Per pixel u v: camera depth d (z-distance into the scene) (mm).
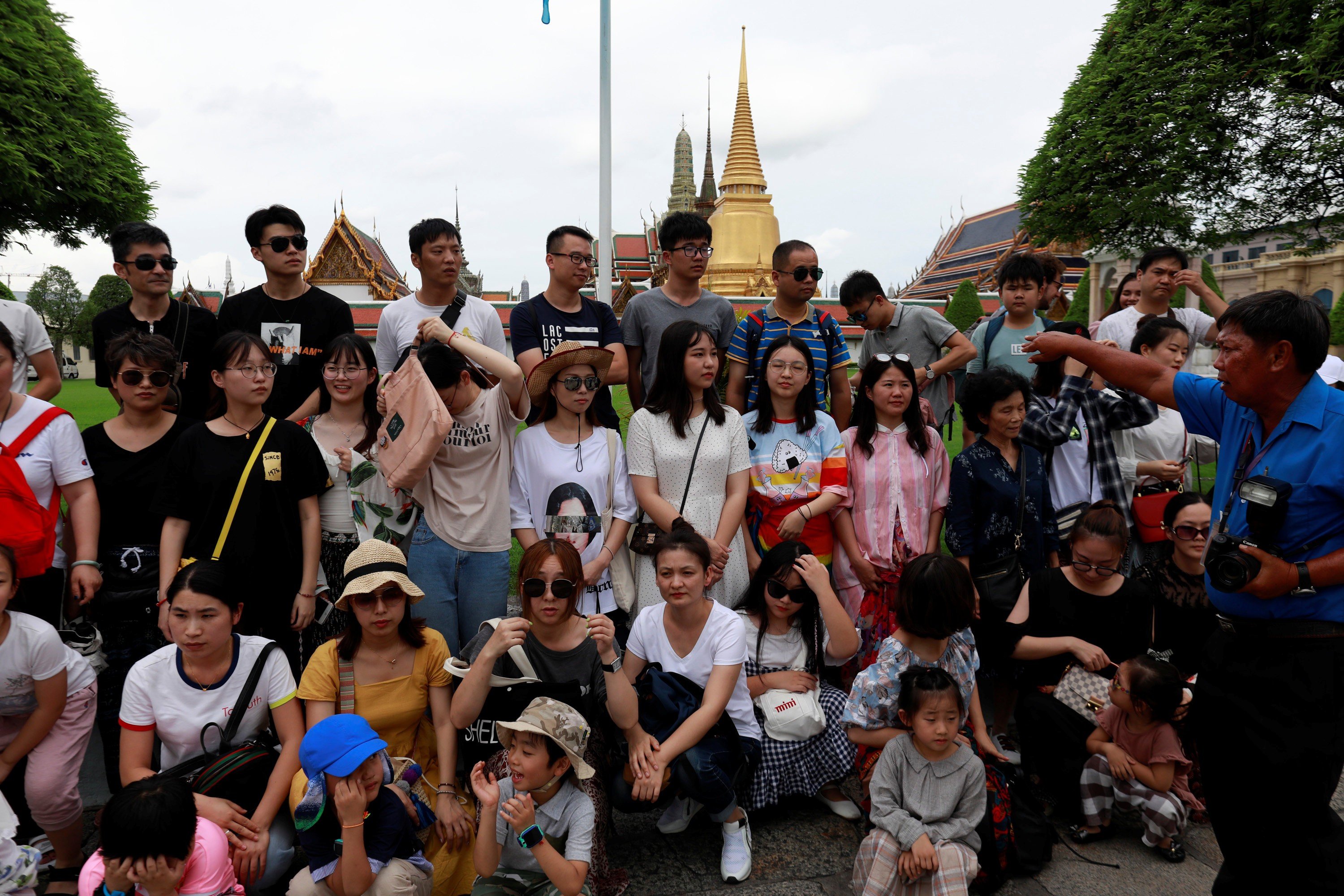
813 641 3746
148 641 3686
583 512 3859
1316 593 2393
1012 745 4102
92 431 3701
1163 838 3225
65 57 16281
